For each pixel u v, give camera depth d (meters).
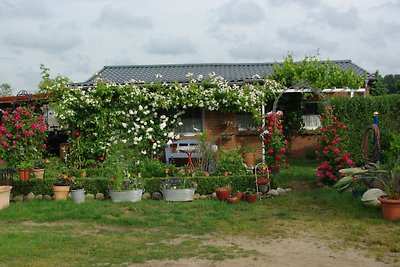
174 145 15.01
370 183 10.11
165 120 14.23
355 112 13.64
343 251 6.55
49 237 7.36
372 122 13.53
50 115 16.67
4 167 11.42
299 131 17.59
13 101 13.64
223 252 6.54
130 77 18.89
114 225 8.45
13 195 10.80
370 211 8.84
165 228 8.16
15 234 7.52
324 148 11.85
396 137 11.09
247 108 14.49
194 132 15.40
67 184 10.45
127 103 13.95
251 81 15.10
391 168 9.41
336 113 13.68
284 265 5.95
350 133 13.53
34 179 10.98
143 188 10.66
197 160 12.84
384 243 6.83
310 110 17.70
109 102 13.86
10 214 9.12
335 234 7.46
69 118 13.40
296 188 11.67
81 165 13.58
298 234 7.54
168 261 6.15
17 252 6.52
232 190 10.74
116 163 11.31
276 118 12.77
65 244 7.00
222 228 8.04
